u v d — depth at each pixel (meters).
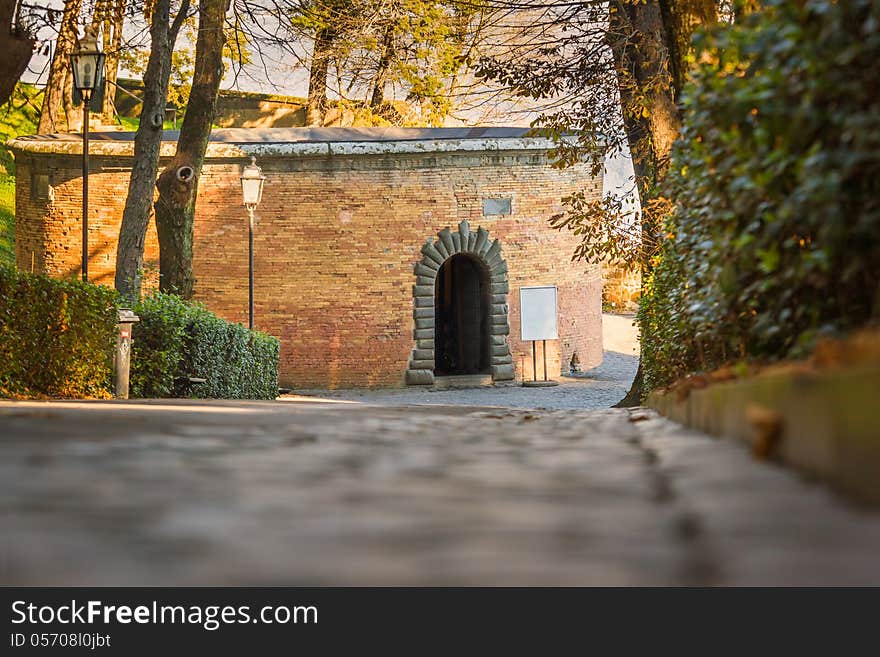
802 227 5.36
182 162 28.58
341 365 37.66
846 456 3.22
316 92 47.41
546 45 22.39
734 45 6.08
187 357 21.86
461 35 23.22
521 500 3.76
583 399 34.34
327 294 37.53
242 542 2.89
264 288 37.59
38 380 16.08
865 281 4.98
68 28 24.00
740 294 6.51
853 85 4.53
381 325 37.62
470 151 37.94
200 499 3.78
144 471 4.62
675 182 9.01
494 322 38.78
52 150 37.91
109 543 2.88
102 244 38.16
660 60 21.28
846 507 3.04
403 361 37.78
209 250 37.78
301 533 3.03
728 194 6.31
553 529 3.05
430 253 37.75
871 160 4.43
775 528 2.84
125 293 25.45
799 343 5.23
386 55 44.53
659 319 13.13
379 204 37.53
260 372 28.02
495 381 38.69
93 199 38.12
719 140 6.59
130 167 38.03
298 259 37.50
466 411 14.25
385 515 3.38
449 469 4.92
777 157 5.12
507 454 5.82
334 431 7.45
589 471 4.75
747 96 5.32
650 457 5.30
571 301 40.31
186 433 6.68
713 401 6.19
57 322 16.30
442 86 43.34
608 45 21.83
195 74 28.83
